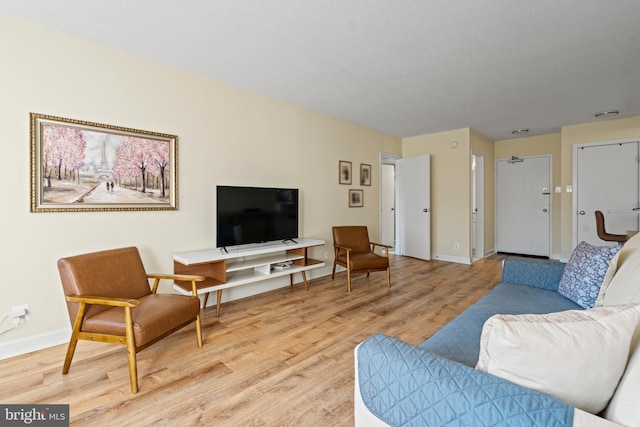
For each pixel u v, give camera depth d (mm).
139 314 1826
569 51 2480
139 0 1865
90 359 2023
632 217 4422
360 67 2787
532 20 2062
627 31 2184
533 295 2070
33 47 2105
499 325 818
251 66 2771
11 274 2053
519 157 5902
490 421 723
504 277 2439
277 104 3652
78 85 2287
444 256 5426
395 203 6004
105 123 2410
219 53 2531
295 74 2938
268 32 2217
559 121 4648
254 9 1952
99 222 2398
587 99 3625
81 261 1921
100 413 1514
